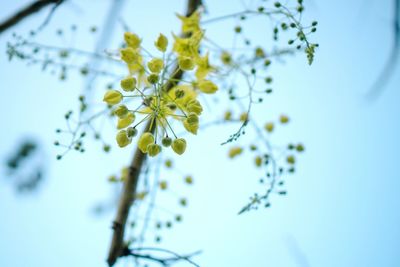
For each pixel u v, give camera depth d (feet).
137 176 2.50
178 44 2.36
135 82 2.24
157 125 2.23
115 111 2.23
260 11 2.45
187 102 2.29
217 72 2.51
